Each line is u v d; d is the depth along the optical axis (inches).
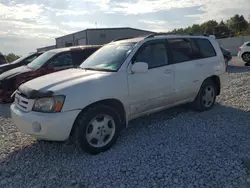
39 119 130.0
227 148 141.7
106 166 128.8
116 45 185.2
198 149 141.6
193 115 204.4
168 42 187.6
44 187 114.3
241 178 113.2
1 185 118.0
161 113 213.2
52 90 132.9
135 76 160.6
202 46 213.3
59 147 156.3
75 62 318.7
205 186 108.0
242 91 280.8
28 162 139.0
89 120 138.9
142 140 159.0
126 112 158.9
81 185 113.8
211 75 213.5
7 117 234.7
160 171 120.7
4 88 286.8
